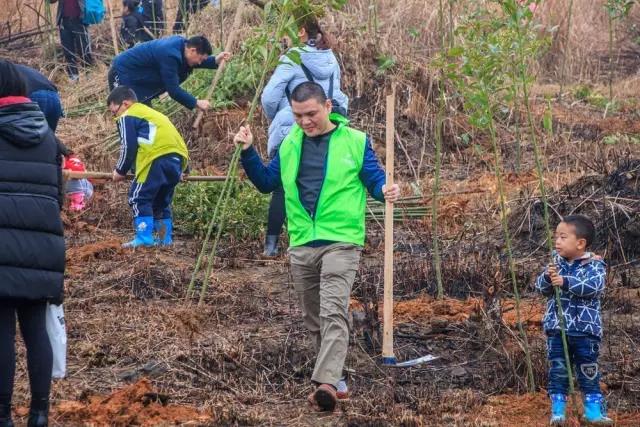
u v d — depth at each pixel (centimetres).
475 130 1858
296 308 1130
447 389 935
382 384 945
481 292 1170
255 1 1338
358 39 1977
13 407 851
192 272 1238
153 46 1467
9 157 761
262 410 870
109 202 1562
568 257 846
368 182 882
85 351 970
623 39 2745
